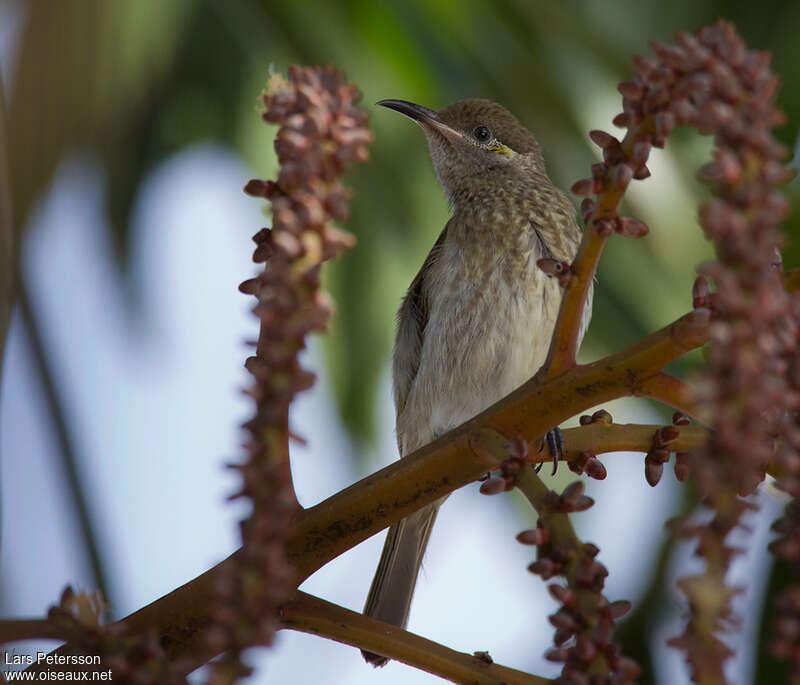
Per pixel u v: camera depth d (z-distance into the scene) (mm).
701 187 7543
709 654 2316
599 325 7883
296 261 2555
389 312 8469
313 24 7812
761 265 2350
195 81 8586
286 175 2602
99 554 5711
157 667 2754
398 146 9086
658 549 8305
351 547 3674
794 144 8922
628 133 3273
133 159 8742
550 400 3586
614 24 9000
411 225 8805
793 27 9344
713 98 2518
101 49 6395
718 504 2307
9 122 5645
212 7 8195
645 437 3857
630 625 8188
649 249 7574
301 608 3578
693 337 3443
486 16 7539
